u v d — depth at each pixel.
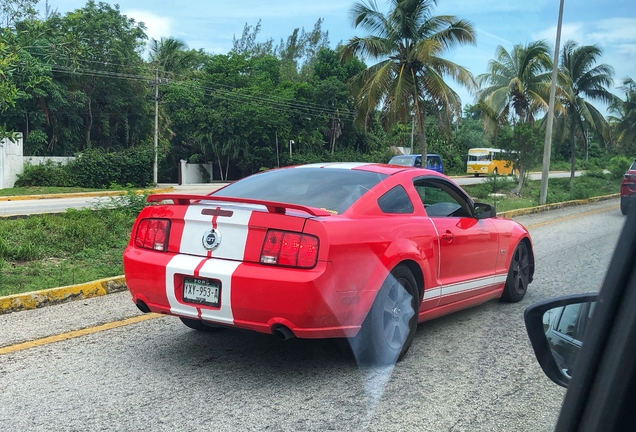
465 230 4.66
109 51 36.03
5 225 9.30
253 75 50.09
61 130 34.47
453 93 22.97
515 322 4.94
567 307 1.68
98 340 4.45
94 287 5.98
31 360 4.00
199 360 3.99
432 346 4.32
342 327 3.46
